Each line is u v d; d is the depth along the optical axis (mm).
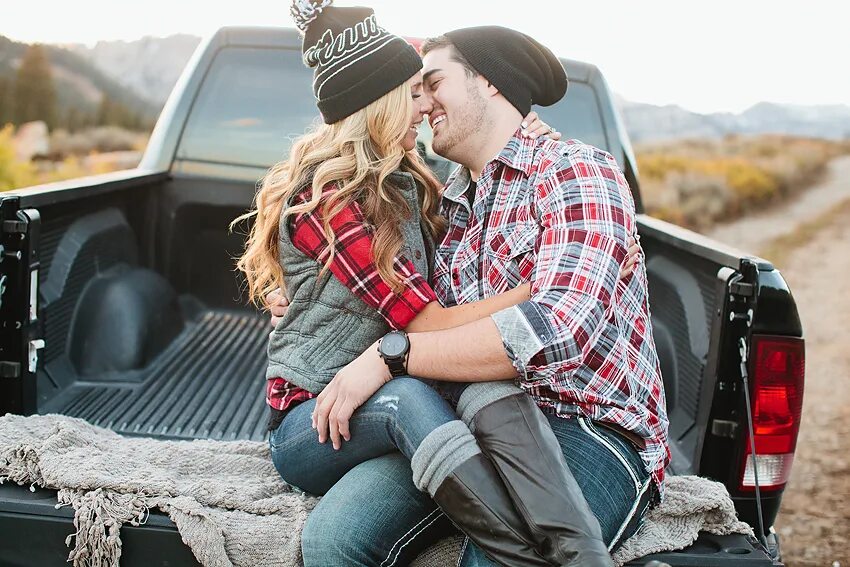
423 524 1836
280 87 3334
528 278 1975
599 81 3365
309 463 1947
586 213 1868
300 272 1993
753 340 2039
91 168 12664
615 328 1915
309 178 1981
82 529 1790
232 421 2535
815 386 6660
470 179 2217
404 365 1852
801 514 4445
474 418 1776
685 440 2332
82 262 2732
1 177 11977
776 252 10852
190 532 1785
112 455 2012
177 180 3314
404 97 2000
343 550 1747
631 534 1858
